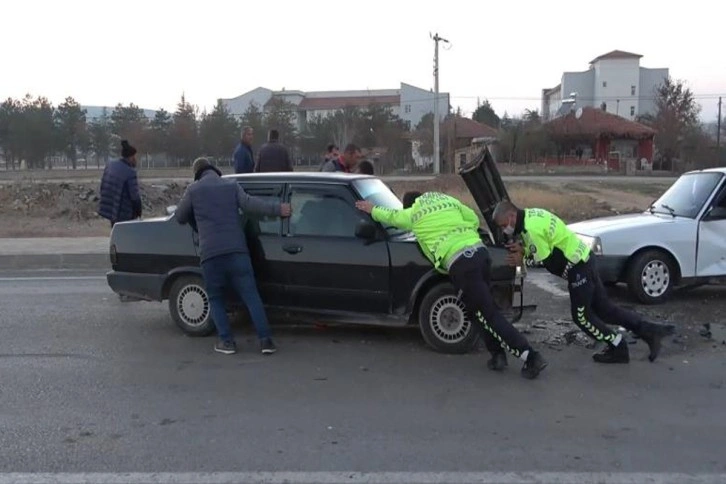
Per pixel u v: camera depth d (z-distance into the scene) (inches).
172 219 286.4
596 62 3858.3
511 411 199.9
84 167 2891.2
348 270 260.2
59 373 237.1
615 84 3814.0
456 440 179.5
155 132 2573.8
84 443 179.2
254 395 214.2
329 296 264.5
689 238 336.8
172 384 225.1
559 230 240.1
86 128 2709.2
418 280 253.9
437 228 235.5
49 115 2618.1
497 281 251.3
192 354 259.1
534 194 961.5
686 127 2588.6
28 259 481.7
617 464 165.5
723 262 340.8
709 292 369.4
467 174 273.4
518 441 178.9
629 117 3823.8
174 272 280.7
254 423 191.6
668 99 2706.7
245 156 450.9
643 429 186.7
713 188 343.9
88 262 485.1
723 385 222.5
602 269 334.3
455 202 241.4
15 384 226.1
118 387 222.5
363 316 262.8
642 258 335.0
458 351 256.2
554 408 202.2
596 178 1822.1
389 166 2464.3
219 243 252.2
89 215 765.3
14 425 191.6
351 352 260.4
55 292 381.7
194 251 278.5
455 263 232.1
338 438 181.0
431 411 200.1
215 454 171.8
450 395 213.5
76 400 211.0
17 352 263.0
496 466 164.4
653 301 337.7
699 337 279.3
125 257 289.7
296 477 159.2
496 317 230.5
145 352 262.1
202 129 2564.0
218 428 188.4
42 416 198.1
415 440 179.6
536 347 266.4
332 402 207.8
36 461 168.6
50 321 312.3
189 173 2033.7
